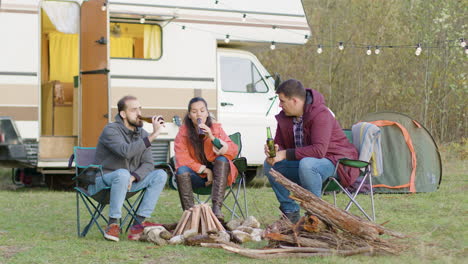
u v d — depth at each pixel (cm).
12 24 794
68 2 825
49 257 408
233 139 593
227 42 883
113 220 465
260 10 899
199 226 453
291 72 1486
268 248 411
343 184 514
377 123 779
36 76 800
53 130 949
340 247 394
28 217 594
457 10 1348
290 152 494
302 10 924
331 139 509
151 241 450
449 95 1400
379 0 1424
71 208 656
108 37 783
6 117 788
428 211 604
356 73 1453
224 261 387
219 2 878
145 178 487
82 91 806
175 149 512
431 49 1355
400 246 395
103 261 397
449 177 905
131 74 834
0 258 406
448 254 394
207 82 866
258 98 891
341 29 1460
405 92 1405
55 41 966
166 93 848
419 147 777
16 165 809
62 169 853
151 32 855
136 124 495
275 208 639
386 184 764
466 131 1399
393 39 1409
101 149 491
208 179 505
